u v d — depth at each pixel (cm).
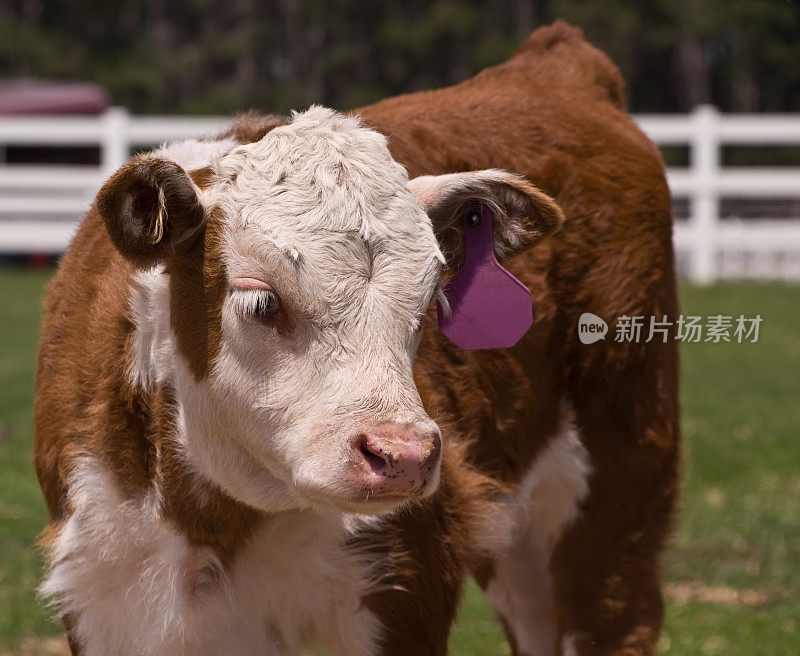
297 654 441
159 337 410
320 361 374
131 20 6044
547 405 521
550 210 419
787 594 709
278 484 398
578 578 536
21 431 1020
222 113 5384
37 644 624
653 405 548
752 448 996
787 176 1919
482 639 657
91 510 426
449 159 504
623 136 565
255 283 378
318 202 385
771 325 1549
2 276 2120
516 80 575
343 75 5869
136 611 430
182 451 410
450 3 5528
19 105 2959
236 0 6219
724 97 6012
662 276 555
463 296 439
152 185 378
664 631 643
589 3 5422
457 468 459
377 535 432
